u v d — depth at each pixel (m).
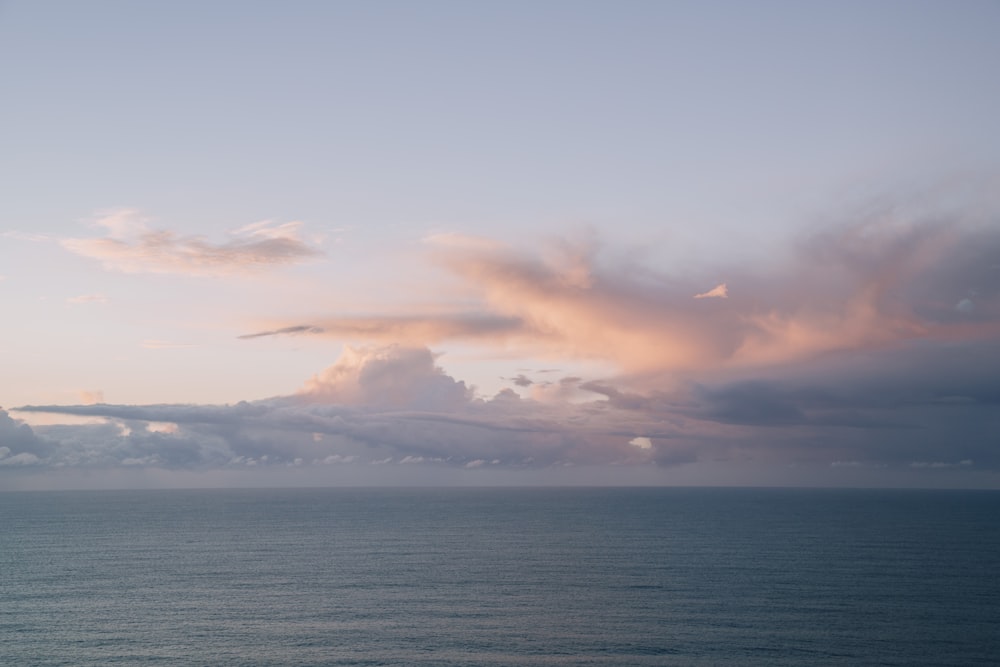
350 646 74.31
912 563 129.75
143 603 95.88
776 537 178.38
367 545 164.12
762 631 79.38
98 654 72.25
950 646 73.69
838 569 122.56
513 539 177.00
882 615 86.81
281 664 68.94
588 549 153.50
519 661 69.19
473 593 101.88
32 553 150.88
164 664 69.12
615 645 74.31
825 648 73.12
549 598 97.81
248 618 86.81
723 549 152.12
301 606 93.44
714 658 70.00
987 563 129.75
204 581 113.25
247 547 160.88
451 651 72.38
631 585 107.56
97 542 172.75
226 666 68.44
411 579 114.19
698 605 92.88
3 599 99.38
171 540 177.25
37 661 70.25
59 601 97.69
